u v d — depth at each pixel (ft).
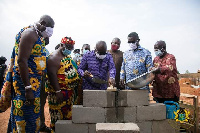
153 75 11.69
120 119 11.97
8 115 20.15
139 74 13.39
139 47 13.79
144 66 13.46
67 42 11.38
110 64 13.05
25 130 8.57
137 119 12.12
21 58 7.88
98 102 11.78
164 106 12.48
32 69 8.49
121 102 11.99
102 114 11.79
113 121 11.90
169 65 13.16
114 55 17.87
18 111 8.39
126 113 12.01
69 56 12.29
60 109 11.76
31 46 8.19
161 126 12.48
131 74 13.65
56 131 11.53
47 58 11.19
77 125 11.68
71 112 12.19
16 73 8.30
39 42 8.67
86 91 11.77
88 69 12.95
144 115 12.18
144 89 12.69
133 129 8.41
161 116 12.39
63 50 11.55
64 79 11.48
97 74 12.76
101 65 12.94
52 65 11.00
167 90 13.30
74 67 12.32
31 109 8.60
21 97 8.33
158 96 13.73
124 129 8.41
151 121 12.32
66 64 11.64
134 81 11.73
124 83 13.25
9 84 8.80
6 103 8.95
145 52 13.50
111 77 12.44
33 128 8.81
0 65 21.12
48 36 9.41
